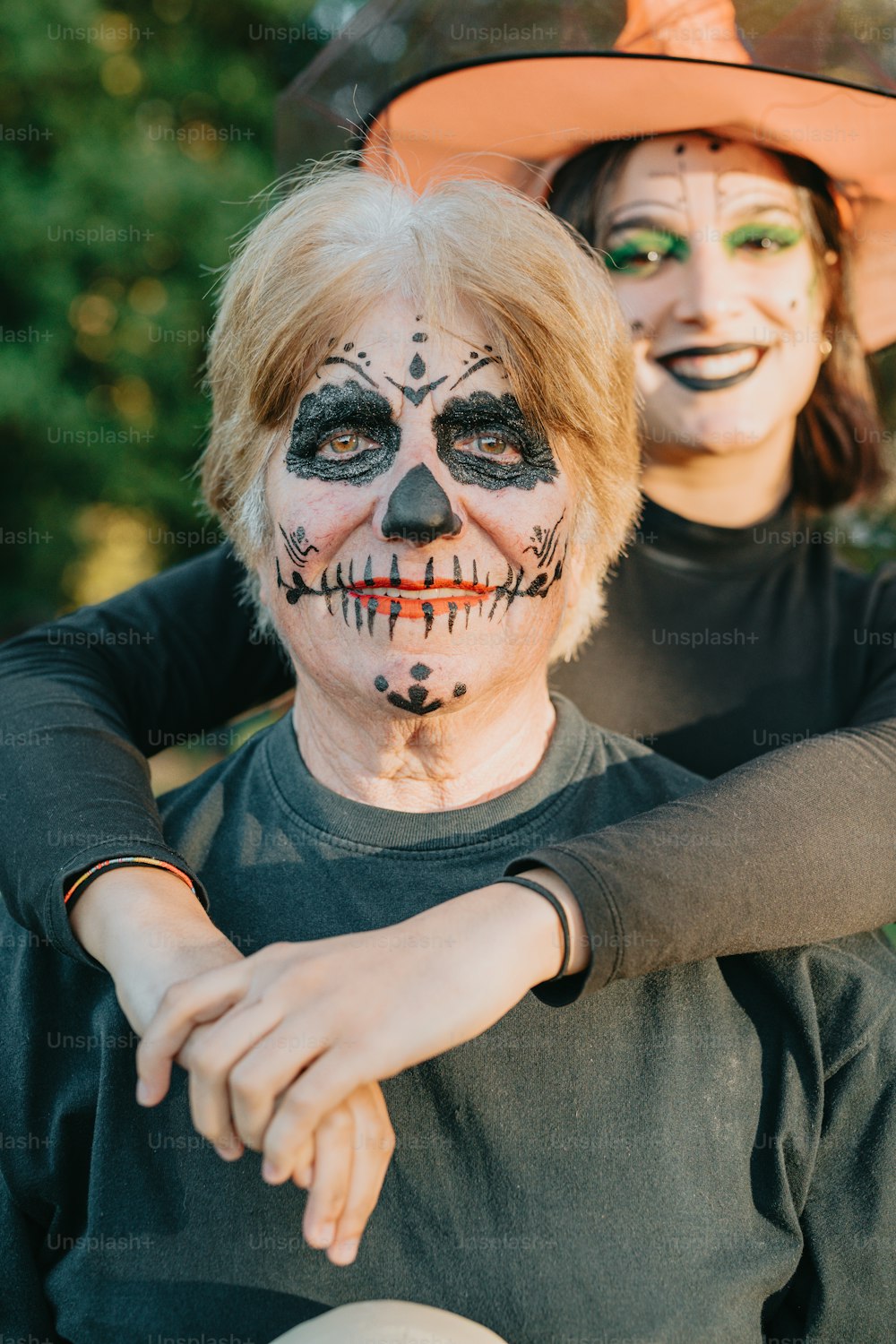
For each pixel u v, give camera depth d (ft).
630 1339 3.66
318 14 16.07
